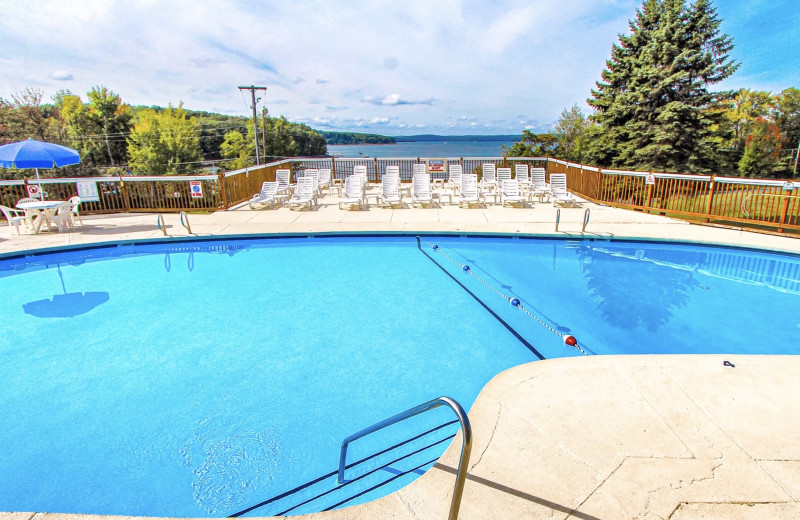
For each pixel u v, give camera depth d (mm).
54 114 48219
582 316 5977
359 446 3512
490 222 10172
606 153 24562
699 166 21672
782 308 6117
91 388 4426
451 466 2574
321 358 4973
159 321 5973
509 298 6605
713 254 8367
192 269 8078
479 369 4699
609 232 9180
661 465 2533
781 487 2367
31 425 3873
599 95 27328
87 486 3193
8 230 9898
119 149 54000
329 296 6777
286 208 12156
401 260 8406
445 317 5996
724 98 24031
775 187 8586
